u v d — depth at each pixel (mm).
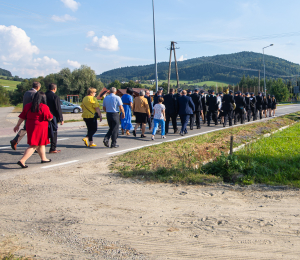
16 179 5203
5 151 7969
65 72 71875
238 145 8227
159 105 10070
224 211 3678
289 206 3863
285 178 5113
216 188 4773
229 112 14281
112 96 8422
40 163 6504
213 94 15188
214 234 2998
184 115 11250
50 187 4742
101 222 3328
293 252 2623
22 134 7328
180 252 2648
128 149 8250
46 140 6316
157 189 4688
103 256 2592
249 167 5617
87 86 72125
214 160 6168
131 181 5141
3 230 3117
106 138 8406
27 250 2689
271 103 21734
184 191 4586
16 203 3965
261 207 3832
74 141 9898
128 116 11375
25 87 91938
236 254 2600
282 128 13594
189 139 9148
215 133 10617
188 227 3180
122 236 2977
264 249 2682
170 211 3684
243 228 3139
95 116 8656
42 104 6102
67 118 23984
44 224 3275
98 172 5730
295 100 84938
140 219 3416
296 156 6516
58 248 2734
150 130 13117
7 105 69062
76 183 4992
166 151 7160
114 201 4078
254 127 12750
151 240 2885
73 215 3535
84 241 2873
